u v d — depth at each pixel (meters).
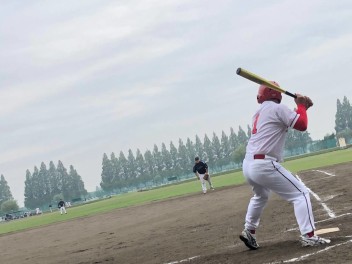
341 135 120.56
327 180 18.45
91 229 19.14
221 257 7.38
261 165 6.98
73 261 10.57
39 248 15.53
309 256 6.27
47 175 161.38
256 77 6.96
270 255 6.79
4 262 13.19
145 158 163.00
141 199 40.75
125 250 10.67
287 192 7.00
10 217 92.25
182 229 12.55
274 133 7.02
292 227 9.13
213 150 157.88
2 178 162.50
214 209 16.69
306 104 7.09
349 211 9.70
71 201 137.62
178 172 161.00
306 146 128.12
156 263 8.06
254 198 7.46
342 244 6.63
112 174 160.62
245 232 7.43
